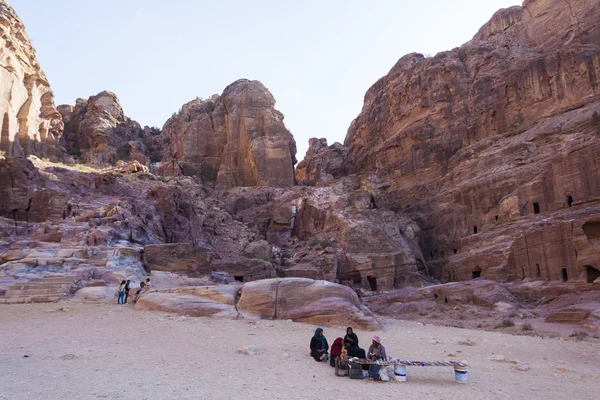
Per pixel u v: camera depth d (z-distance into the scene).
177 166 69.25
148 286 20.44
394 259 43.34
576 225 28.89
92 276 23.39
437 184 54.97
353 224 46.25
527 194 38.44
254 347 11.01
